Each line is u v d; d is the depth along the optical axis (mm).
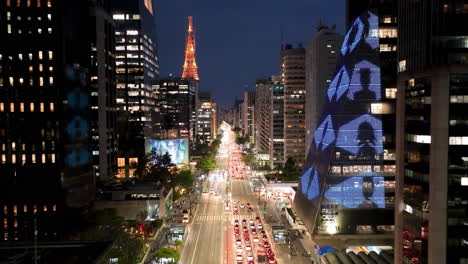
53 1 139500
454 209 69625
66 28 144375
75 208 143750
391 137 135250
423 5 75625
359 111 135625
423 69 72875
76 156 148875
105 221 125062
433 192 69812
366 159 134375
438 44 73312
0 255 55312
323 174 137125
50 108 138250
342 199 133375
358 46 137375
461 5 73062
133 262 101750
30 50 138750
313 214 135875
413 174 76438
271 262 112875
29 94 137875
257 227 151875
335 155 134000
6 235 135250
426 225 71625
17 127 137000
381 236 131500
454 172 69125
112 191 154875
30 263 53469
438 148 69250
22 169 136875
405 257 79812
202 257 119812
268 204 192625
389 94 135750
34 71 138500
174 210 180125
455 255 69750
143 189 157375
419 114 74500
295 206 166625
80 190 150500
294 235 142750
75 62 151875
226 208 182000
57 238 134375
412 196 76750
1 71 137875
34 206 136250
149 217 150750
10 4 138250
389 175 134250
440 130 69125
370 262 103750
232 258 118625
